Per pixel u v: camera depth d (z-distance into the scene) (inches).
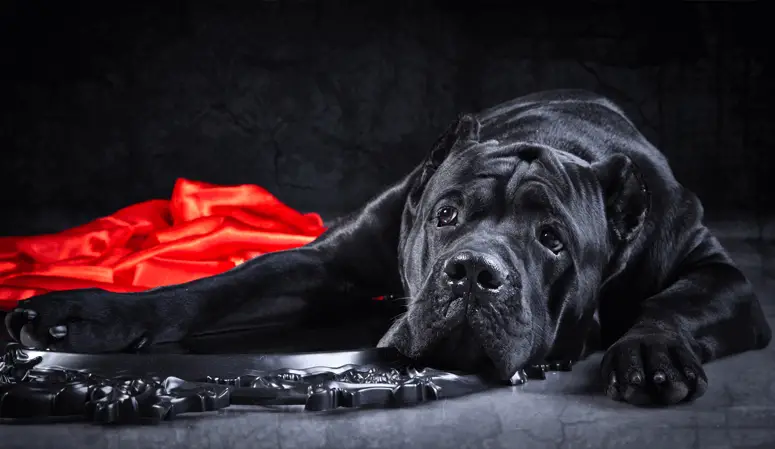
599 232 103.7
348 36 295.6
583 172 104.3
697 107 295.1
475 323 90.9
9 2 283.0
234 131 294.8
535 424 87.7
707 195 293.6
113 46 289.0
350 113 297.1
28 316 97.8
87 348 100.0
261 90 294.5
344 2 294.7
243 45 293.3
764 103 293.3
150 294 108.7
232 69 293.4
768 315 142.9
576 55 296.7
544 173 100.0
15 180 285.7
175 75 291.7
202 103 293.0
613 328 117.6
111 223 171.3
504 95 298.7
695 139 295.3
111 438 82.0
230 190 173.8
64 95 287.1
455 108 299.0
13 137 285.0
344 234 124.3
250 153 295.4
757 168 293.7
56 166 287.7
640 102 296.7
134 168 291.6
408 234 112.1
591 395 97.2
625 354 95.9
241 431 84.2
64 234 161.3
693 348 103.7
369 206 124.8
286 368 96.8
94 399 86.7
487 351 91.7
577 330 105.5
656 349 95.8
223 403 89.3
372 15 295.6
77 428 84.7
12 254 157.8
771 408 93.4
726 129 294.0
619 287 115.6
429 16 296.5
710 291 113.1
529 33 297.0
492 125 128.8
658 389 93.2
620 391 94.0
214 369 95.6
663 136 296.2
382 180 299.1
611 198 106.7
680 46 294.5
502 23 296.7
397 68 297.3
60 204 287.3
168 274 143.6
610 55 296.5
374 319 130.7
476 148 105.2
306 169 297.3
